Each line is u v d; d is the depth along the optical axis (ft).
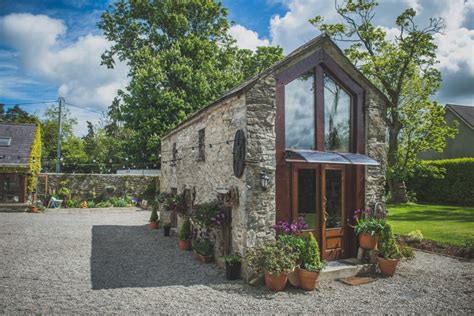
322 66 28.45
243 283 23.84
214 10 94.53
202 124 35.37
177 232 44.91
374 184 29.71
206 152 33.76
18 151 70.59
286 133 26.71
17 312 18.35
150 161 86.38
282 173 25.77
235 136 25.82
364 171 29.60
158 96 79.25
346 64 28.86
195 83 82.38
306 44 28.14
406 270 27.58
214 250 30.45
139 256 32.63
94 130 155.94
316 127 27.96
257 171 24.54
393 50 71.82
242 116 25.00
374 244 27.09
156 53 90.48
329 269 25.31
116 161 126.82
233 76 90.68
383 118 30.63
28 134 76.28
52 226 50.19
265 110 25.17
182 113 77.66
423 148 76.13
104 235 44.09
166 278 25.27
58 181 77.46
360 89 29.78
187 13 92.89
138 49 92.38
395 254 26.13
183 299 20.65
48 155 124.16
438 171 74.90
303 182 26.81
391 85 76.13
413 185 88.48
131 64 91.71
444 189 81.05
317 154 25.72
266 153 24.95
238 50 104.99
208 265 29.27
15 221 53.83
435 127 73.10
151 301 20.27
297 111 27.35
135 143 81.61
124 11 92.53
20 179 68.85
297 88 27.45
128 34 92.32
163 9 90.79
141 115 79.56
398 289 22.98
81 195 78.74
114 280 24.70
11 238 40.19
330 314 18.58
